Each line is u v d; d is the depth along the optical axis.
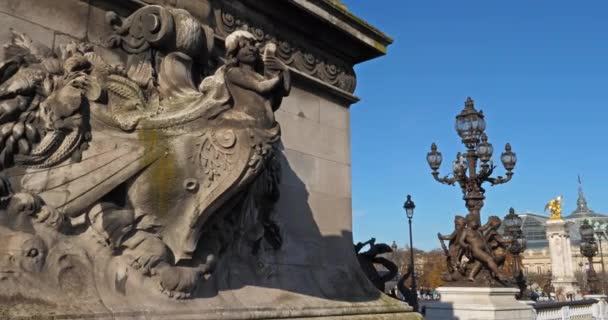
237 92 4.76
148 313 4.21
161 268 4.42
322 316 5.98
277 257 6.24
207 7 6.02
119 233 4.27
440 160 18.72
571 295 51.56
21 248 3.84
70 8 4.80
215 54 6.02
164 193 4.42
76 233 4.20
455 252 17.62
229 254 5.43
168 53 5.07
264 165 4.65
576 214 128.38
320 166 7.34
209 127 4.57
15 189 3.98
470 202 17.91
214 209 4.55
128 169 4.34
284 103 6.96
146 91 4.80
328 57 7.79
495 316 15.73
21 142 4.07
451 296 16.92
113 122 4.41
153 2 5.46
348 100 8.06
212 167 4.52
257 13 6.71
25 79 4.21
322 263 6.94
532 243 127.75
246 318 5.03
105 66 4.66
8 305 3.57
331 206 7.38
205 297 4.88
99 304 4.02
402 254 75.25
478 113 17.88
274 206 6.29
